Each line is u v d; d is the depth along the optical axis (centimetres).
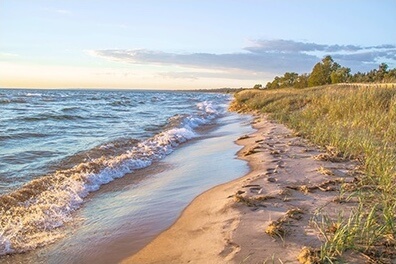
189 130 1669
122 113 2678
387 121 1064
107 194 676
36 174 778
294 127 1421
